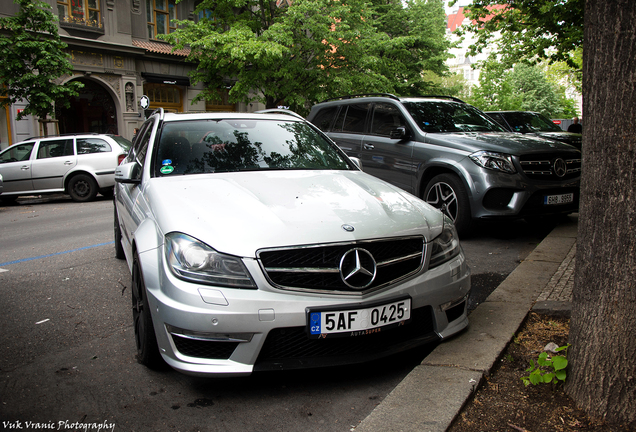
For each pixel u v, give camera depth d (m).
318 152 4.07
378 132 7.25
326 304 2.52
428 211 3.10
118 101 21.55
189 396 2.64
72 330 3.63
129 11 21.67
